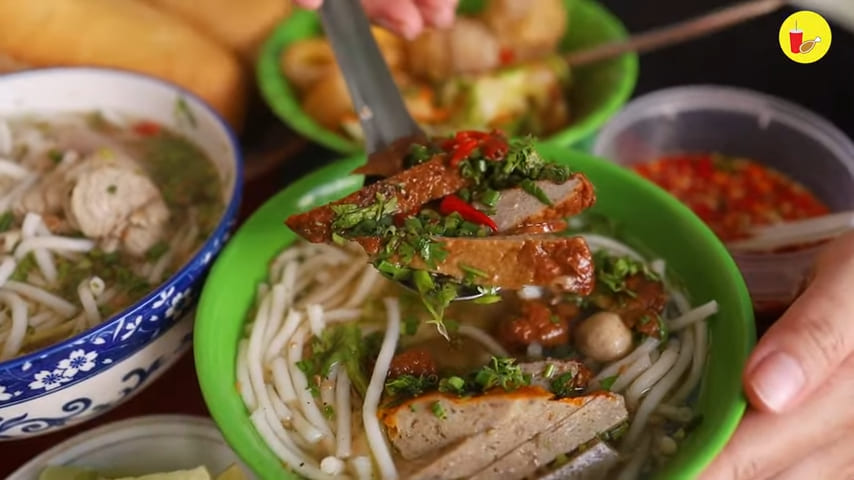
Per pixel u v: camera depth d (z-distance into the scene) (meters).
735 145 0.49
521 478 0.30
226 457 0.35
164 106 0.42
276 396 0.33
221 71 0.46
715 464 0.30
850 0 0.53
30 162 0.40
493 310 0.35
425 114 0.45
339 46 0.37
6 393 0.31
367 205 0.31
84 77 0.42
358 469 0.31
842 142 0.45
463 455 0.30
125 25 0.46
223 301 0.34
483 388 0.31
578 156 0.37
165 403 0.38
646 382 0.32
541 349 0.33
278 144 0.48
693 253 0.35
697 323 0.33
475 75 0.46
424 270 0.31
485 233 0.32
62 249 0.36
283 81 0.47
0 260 0.36
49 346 0.31
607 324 0.33
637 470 0.31
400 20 0.44
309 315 0.35
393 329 0.34
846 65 0.50
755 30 0.52
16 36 0.45
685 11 0.54
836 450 0.32
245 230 0.36
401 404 0.31
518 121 0.46
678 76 0.52
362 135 0.42
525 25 0.48
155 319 0.33
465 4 0.52
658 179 0.48
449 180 0.32
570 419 0.30
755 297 0.39
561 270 0.31
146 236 0.37
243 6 0.50
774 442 0.31
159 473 0.33
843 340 0.30
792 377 0.29
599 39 0.49
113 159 0.38
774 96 0.50
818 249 0.41
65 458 0.34
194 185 0.39
